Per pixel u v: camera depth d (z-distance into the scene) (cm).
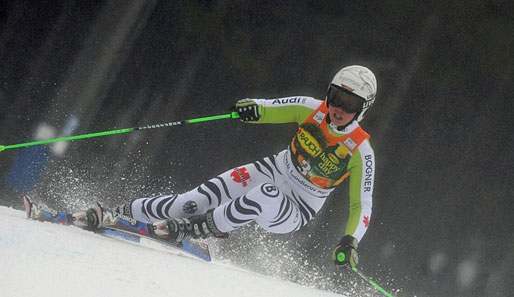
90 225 1470
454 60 4306
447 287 3766
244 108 1490
